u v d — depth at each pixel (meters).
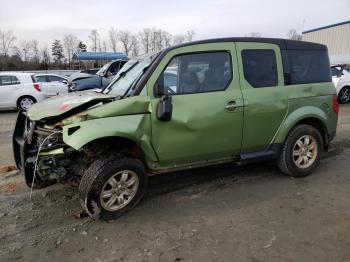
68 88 15.45
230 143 4.50
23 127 4.59
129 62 5.04
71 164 3.98
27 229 3.81
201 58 4.28
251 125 4.57
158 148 4.08
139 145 3.97
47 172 3.91
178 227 3.77
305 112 4.95
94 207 3.78
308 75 5.09
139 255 3.29
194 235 3.61
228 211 4.12
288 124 4.85
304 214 4.00
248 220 3.89
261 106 4.58
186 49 4.20
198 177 5.18
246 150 4.71
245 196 4.53
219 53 4.39
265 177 5.16
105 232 3.71
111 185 3.88
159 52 4.26
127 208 4.04
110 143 3.99
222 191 4.70
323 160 5.95
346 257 3.19
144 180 4.11
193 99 4.18
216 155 4.52
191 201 4.40
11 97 13.29
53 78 16.52
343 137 7.50
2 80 13.28
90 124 3.71
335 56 34.53
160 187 4.84
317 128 5.33
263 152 4.85
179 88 4.16
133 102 3.90
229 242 3.46
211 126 4.27
